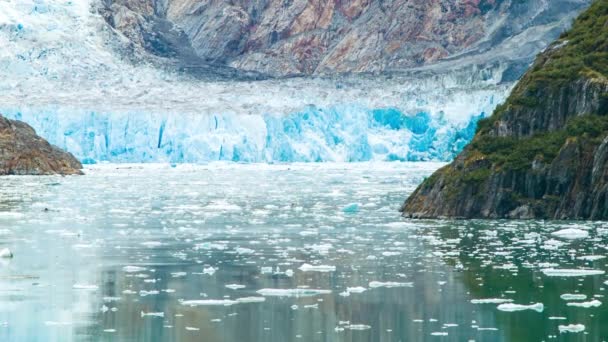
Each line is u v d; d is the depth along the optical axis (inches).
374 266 4569.4
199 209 7859.3
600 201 5930.1
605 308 3622.0
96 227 6363.2
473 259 4687.5
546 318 3479.3
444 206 6333.7
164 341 3230.8
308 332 3334.2
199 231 6136.8
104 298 3885.3
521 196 6127.0
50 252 5108.3
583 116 6210.6
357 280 4224.9
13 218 6983.3
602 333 3270.2
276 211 7667.3
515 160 6166.3
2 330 3383.4
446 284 4094.5
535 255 4749.0
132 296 3922.2
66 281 4244.6
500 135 6397.6
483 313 3567.9
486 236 5383.9
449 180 6397.6
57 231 6087.6
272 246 5334.6
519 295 3858.3
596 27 6978.4
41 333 3339.1
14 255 4997.5
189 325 3437.5
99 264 4699.8
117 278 4313.5
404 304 3727.9
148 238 5748.0
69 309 3690.9
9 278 4315.9
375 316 3550.7
